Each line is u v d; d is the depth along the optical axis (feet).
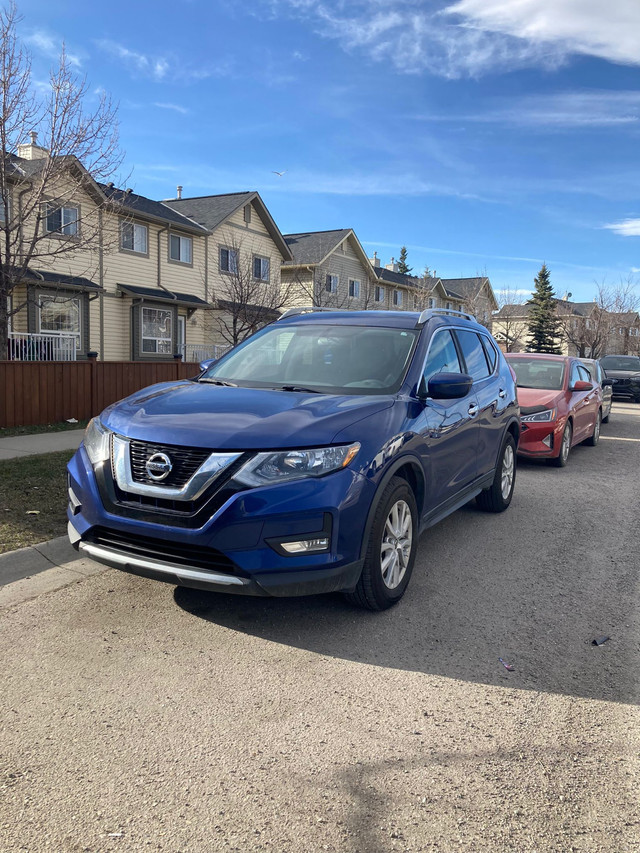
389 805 7.76
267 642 11.90
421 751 8.84
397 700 10.12
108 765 8.38
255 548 10.88
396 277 152.05
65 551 15.66
